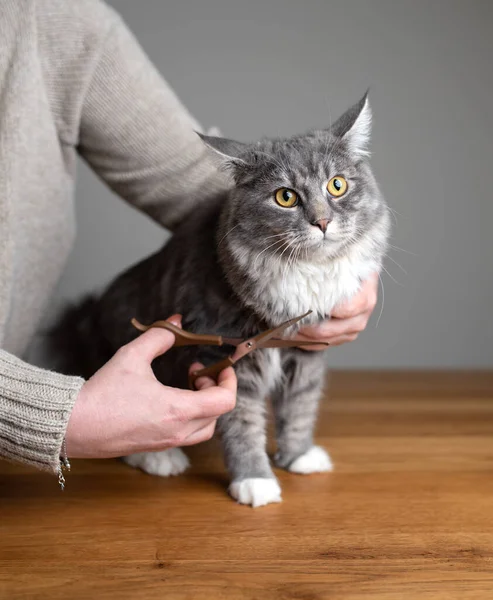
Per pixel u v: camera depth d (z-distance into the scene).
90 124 0.71
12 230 0.62
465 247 1.28
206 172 0.75
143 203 0.77
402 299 1.28
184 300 0.68
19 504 0.62
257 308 0.65
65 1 0.66
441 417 0.87
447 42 1.25
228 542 0.55
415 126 1.26
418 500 0.62
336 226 0.64
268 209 0.66
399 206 1.27
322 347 0.68
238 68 1.23
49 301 0.77
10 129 0.62
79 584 0.50
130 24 1.22
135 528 0.57
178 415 0.53
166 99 0.73
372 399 0.96
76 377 0.53
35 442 0.52
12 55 0.63
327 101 1.24
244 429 0.67
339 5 1.24
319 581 0.50
